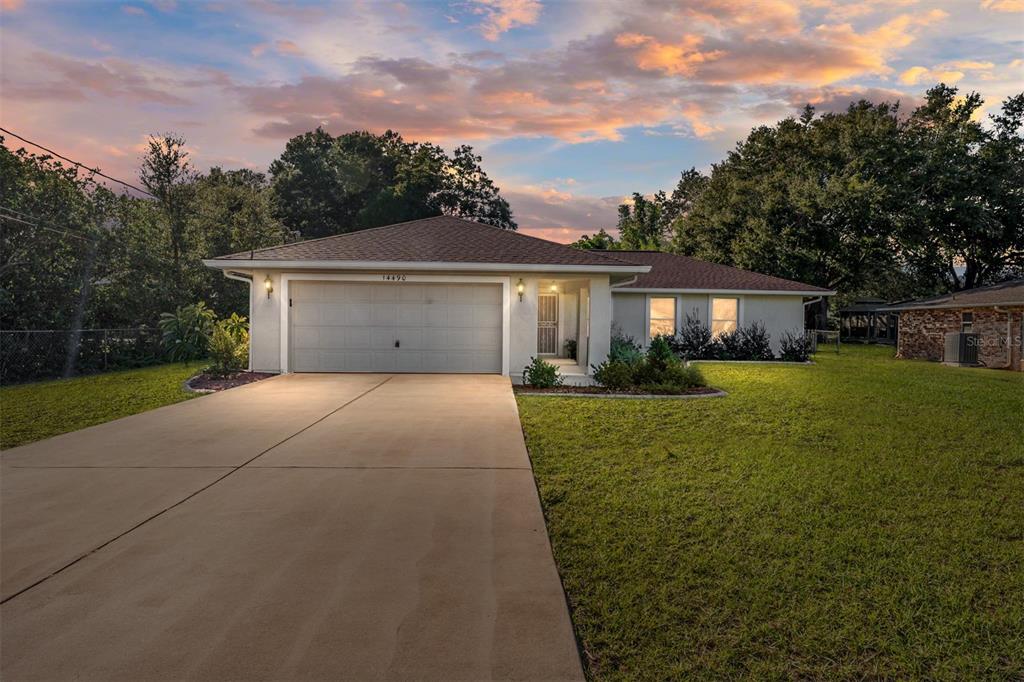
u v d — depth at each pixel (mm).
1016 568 4051
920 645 3137
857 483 5859
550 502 5215
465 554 3932
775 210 31297
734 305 20672
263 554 3885
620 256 23719
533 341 13336
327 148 48594
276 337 13414
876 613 3410
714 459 6691
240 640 2857
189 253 22000
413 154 47594
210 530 4297
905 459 6824
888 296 41781
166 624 2996
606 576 3830
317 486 5383
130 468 5949
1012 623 3338
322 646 2814
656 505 5145
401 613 3148
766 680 2812
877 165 32000
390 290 13414
